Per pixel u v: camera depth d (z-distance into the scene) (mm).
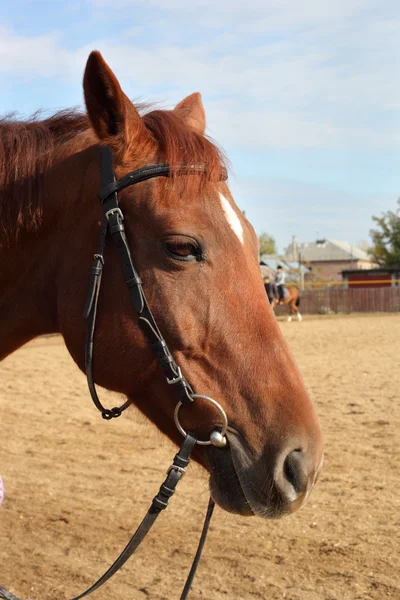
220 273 2574
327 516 5664
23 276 2826
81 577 4715
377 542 5109
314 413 2578
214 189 2641
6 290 2850
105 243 2629
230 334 2557
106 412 2760
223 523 5598
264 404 2525
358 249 92562
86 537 5375
